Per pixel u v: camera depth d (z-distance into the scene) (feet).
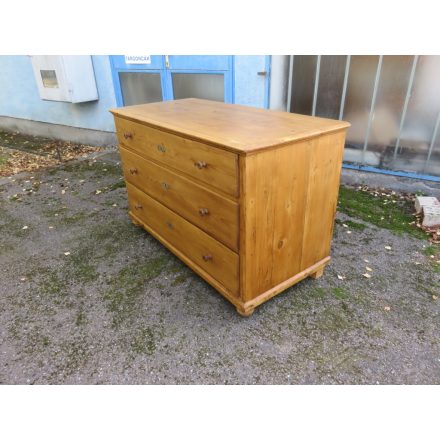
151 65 15.84
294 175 6.56
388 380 6.09
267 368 6.36
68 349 6.84
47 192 13.76
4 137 22.17
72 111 19.71
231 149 5.74
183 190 7.67
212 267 7.72
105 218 11.65
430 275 8.54
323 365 6.39
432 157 12.16
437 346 6.68
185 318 7.48
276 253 7.13
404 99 11.78
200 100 10.66
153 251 9.78
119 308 7.79
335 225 10.74
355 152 13.34
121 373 6.34
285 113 8.34
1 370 6.43
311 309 7.62
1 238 10.59
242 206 6.09
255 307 7.63
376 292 8.05
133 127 8.75
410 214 11.26
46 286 8.52
